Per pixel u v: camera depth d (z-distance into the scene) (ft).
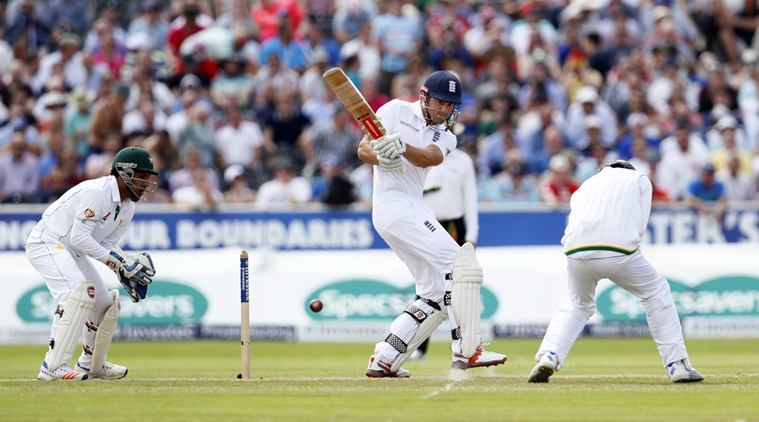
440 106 98.78
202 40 231.30
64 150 211.20
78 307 99.71
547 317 181.47
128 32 249.34
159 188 203.72
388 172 99.45
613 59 239.91
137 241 186.60
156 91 225.97
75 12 248.93
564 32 244.42
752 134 229.66
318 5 255.91
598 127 210.38
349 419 74.69
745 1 260.83
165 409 80.02
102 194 99.40
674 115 221.25
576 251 93.97
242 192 202.08
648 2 249.75
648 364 127.85
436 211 128.98
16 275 181.98
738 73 245.24
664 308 95.35
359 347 167.63
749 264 184.03
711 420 73.82
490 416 75.77
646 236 190.29
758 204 190.19
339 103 225.56
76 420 74.90
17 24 243.40
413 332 101.65
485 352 99.09
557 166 197.06
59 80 228.22
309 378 103.24
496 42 236.63
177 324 182.70
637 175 94.99
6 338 181.06
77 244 99.14
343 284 182.60
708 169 199.93
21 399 85.97
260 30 240.94
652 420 73.87
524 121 218.38
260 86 227.40
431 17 247.70
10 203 203.00
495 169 212.02
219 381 99.55
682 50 246.68
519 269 182.19
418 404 82.17
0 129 223.51
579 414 76.64
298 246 188.14
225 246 187.73
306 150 216.33
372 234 188.55
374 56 236.02
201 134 210.79
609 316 181.78
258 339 182.29
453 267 97.76
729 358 137.80
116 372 104.37
